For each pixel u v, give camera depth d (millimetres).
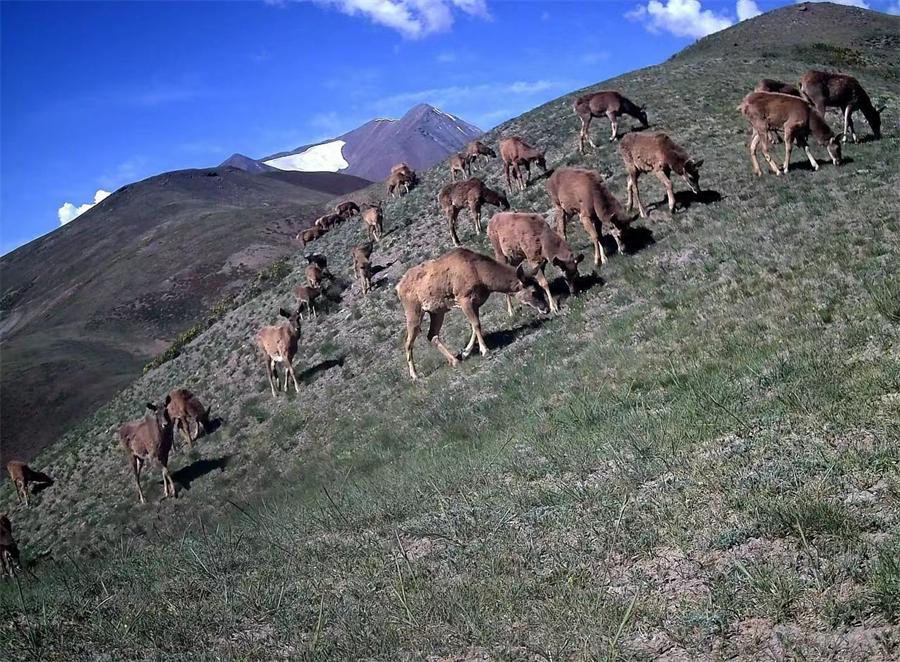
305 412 21734
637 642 4617
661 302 14586
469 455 10969
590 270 18359
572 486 7613
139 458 22344
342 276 31359
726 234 16531
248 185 158875
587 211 18031
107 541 19219
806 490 5773
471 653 5051
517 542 6660
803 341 9797
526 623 5188
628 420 9367
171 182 155500
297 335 24312
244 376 28672
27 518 27781
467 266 16922
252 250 99812
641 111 29469
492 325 19188
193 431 24828
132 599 7930
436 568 6699
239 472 20531
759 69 40812
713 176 21562
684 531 5859
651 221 19406
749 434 7414
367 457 14805
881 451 5980
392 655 5227
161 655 6180
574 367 13711
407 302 17625
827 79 21703
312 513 10273
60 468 31438
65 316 96812
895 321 9219
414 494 9398
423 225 32031
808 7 68438
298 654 5559
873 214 14414
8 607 8688
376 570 7074
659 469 7312
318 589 6934
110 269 106125
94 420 36094
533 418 11953
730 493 6164
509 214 17891
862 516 5203
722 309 12766
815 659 3957
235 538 10039
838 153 19234
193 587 7910
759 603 4590
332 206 113062
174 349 40594
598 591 5305
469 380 16078
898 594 4180
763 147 19797
